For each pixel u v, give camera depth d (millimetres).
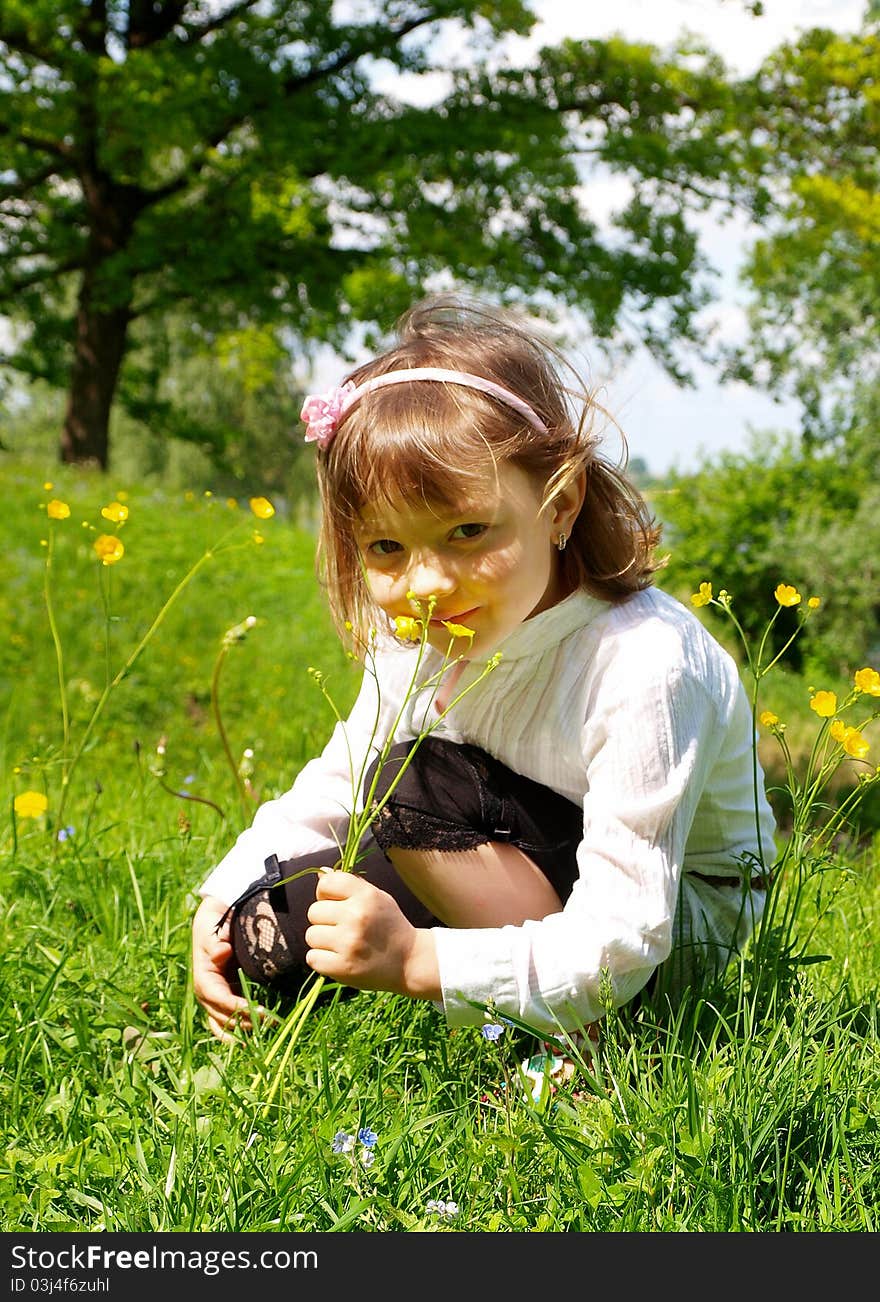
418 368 1766
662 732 1730
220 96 14203
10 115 14594
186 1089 1729
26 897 2477
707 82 14828
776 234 15367
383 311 14781
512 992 1673
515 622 1743
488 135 14188
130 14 15844
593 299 14781
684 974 1959
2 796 3469
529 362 1812
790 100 15000
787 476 17375
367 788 1949
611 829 1720
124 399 19406
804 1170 1488
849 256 16516
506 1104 1664
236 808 3301
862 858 3168
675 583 16953
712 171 14492
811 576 16344
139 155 15242
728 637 15844
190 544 10359
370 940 1653
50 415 33938
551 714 1830
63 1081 1764
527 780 1918
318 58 15398
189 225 15625
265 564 10383
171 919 2385
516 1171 1497
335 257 15914
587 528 1837
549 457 1737
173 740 6703
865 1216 1405
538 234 15312
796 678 11469
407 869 1890
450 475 1639
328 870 1707
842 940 2396
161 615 2639
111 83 14016
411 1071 1833
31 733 6324
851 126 14977
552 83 15273
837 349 20078
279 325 17734
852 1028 1910
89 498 11062
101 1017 1964
